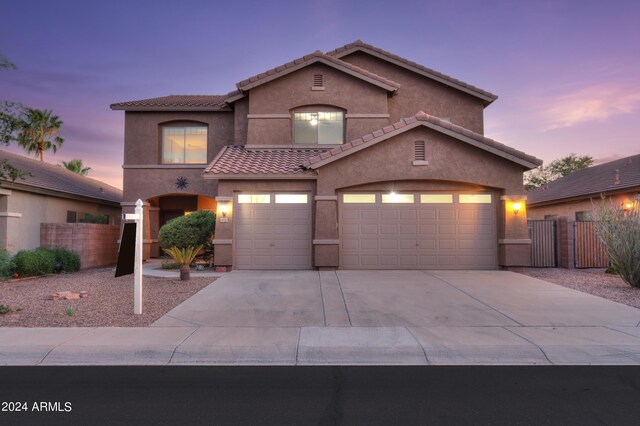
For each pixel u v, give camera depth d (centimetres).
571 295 974
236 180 1388
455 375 524
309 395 461
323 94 1641
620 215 1152
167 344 611
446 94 1752
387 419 403
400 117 1739
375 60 1781
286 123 1631
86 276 1332
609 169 2262
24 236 1513
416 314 800
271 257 1385
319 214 1355
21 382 499
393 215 1390
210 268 1411
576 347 607
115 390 475
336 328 707
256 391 473
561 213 2241
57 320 750
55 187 1656
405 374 528
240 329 698
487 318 771
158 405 435
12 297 964
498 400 448
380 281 1152
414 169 1360
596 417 407
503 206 1362
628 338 647
